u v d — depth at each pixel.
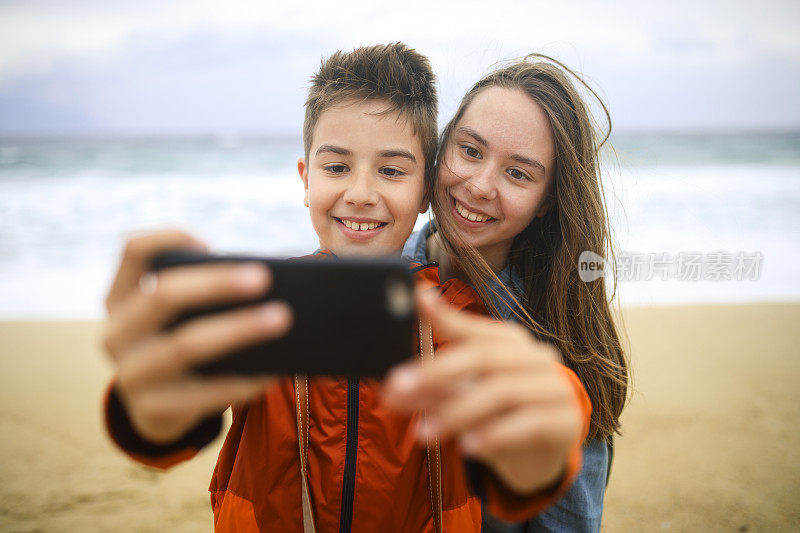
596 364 1.98
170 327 0.73
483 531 1.93
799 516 3.32
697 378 5.16
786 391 4.89
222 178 17.28
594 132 2.05
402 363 0.76
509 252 2.10
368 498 1.41
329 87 1.76
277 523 1.39
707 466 3.85
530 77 1.88
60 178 17.41
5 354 5.76
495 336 0.75
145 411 0.68
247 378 0.75
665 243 9.23
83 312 7.21
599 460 1.99
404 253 2.09
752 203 12.90
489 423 0.70
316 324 0.76
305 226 11.80
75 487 3.63
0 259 9.30
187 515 3.39
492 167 1.77
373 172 1.68
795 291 7.86
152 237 0.77
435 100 1.95
